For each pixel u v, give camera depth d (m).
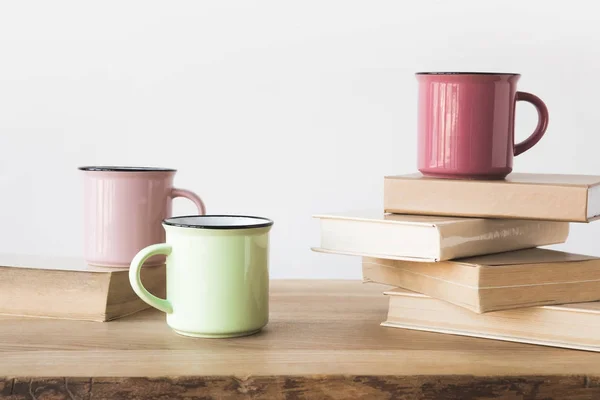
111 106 1.90
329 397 0.87
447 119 1.06
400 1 1.85
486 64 1.85
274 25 1.87
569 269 1.01
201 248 0.99
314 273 1.92
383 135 1.88
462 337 1.03
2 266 1.13
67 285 1.11
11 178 1.92
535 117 1.86
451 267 1.00
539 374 0.88
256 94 1.89
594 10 1.82
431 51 1.86
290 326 1.08
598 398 0.88
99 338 1.01
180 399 0.86
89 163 1.91
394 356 0.94
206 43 1.88
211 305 1.00
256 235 1.01
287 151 1.90
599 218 1.03
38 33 1.89
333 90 1.88
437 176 1.08
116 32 1.89
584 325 0.97
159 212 1.15
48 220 1.93
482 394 0.88
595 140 1.85
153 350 0.96
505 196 1.03
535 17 1.83
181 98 1.90
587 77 1.84
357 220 1.05
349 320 1.11
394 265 1.10
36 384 0.85
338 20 1.86
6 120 1.91
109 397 0.86
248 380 0.86
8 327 1.06
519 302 0.98
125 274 1.13
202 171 1.91
